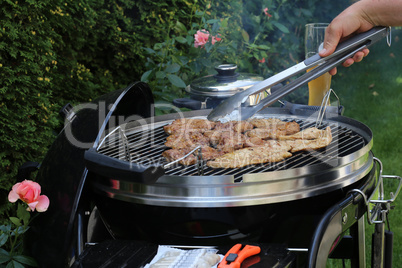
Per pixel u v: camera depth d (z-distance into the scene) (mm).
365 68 6562
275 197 1620
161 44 3531
